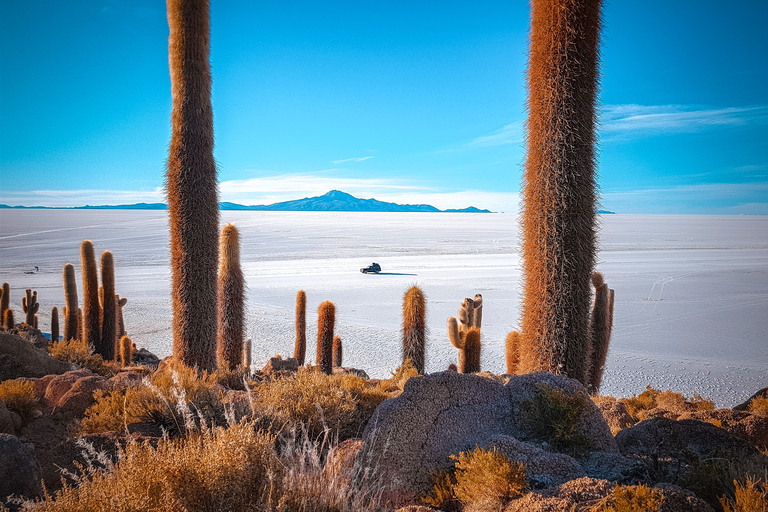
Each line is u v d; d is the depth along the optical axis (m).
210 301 9.67
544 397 4.12
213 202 9.77
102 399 5.86
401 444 3.55
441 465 3.58
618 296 72.06
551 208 6.44
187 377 6.09
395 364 36.34
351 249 164.62
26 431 5.38
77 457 4.22
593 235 6.53
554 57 6.45
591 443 3.82
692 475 3.27
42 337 14.50
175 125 9.52
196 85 9.50
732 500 2.87
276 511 2.59
